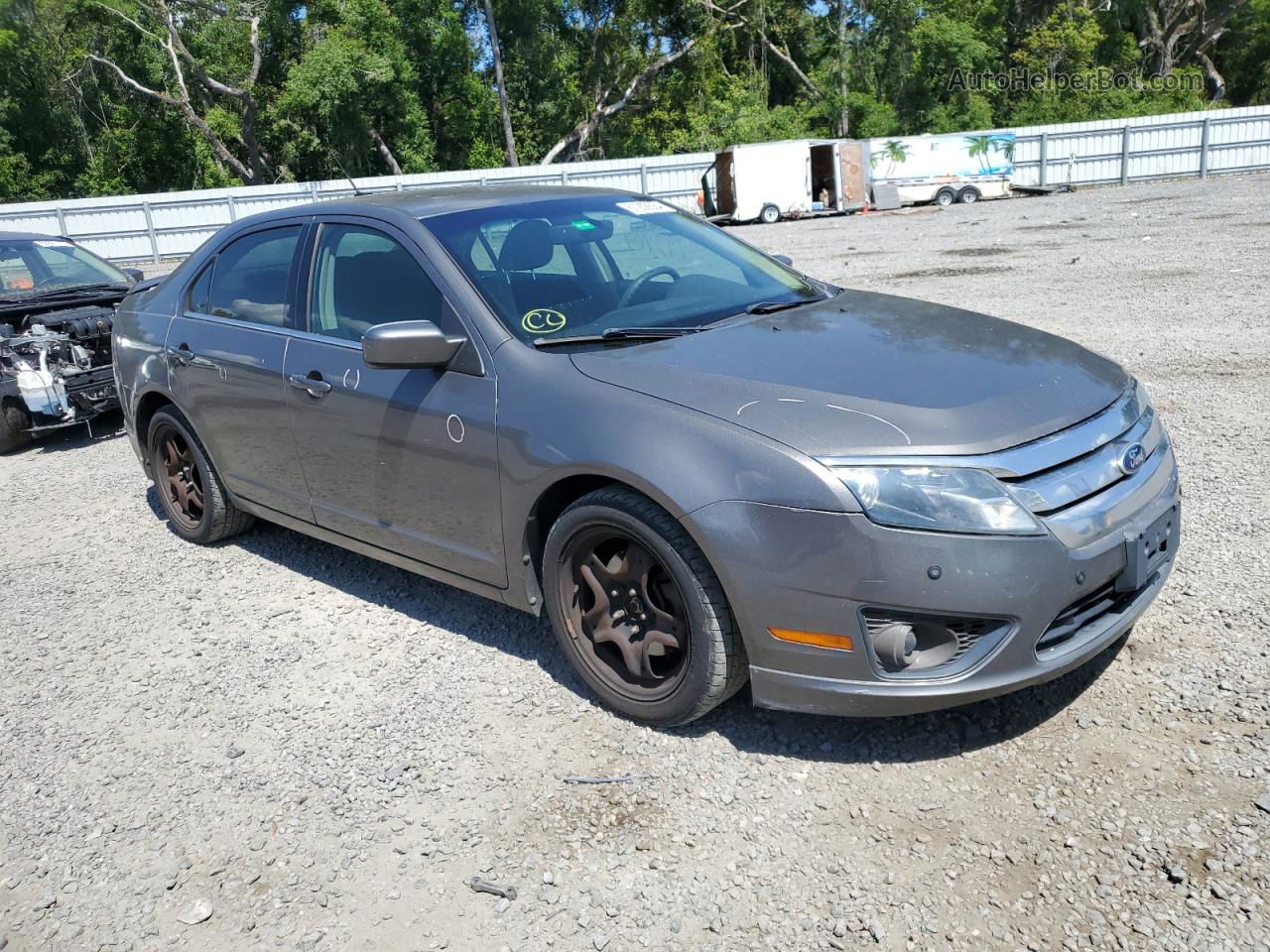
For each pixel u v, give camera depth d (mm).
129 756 3400
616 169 31859
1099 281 11938
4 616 4609
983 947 2334
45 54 46938
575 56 48844
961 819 2744
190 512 5281
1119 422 3064
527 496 3305
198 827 2994
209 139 43906
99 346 7867
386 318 3832
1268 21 55500
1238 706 3092
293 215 4469
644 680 3254
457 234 3824
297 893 2693
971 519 2674
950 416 2824
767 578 2807
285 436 4246
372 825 2934
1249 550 4168
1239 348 7879
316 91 40625
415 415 3623
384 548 4004
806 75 52531
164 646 4172
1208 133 32562
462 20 46781
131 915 2670
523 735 3303
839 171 30016
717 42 50406
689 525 2889
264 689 3744
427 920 2559
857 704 2826
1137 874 2496
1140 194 26891
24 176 46969
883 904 2482
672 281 3934
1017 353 3297
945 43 46812
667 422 2986
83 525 5816
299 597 4527
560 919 2525
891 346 3316
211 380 4586
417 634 4074
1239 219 17812
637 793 2965
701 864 2670
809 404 2922
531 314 3543
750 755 3094
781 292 4043
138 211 29422
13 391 7387
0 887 2822
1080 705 3182
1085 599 2885
